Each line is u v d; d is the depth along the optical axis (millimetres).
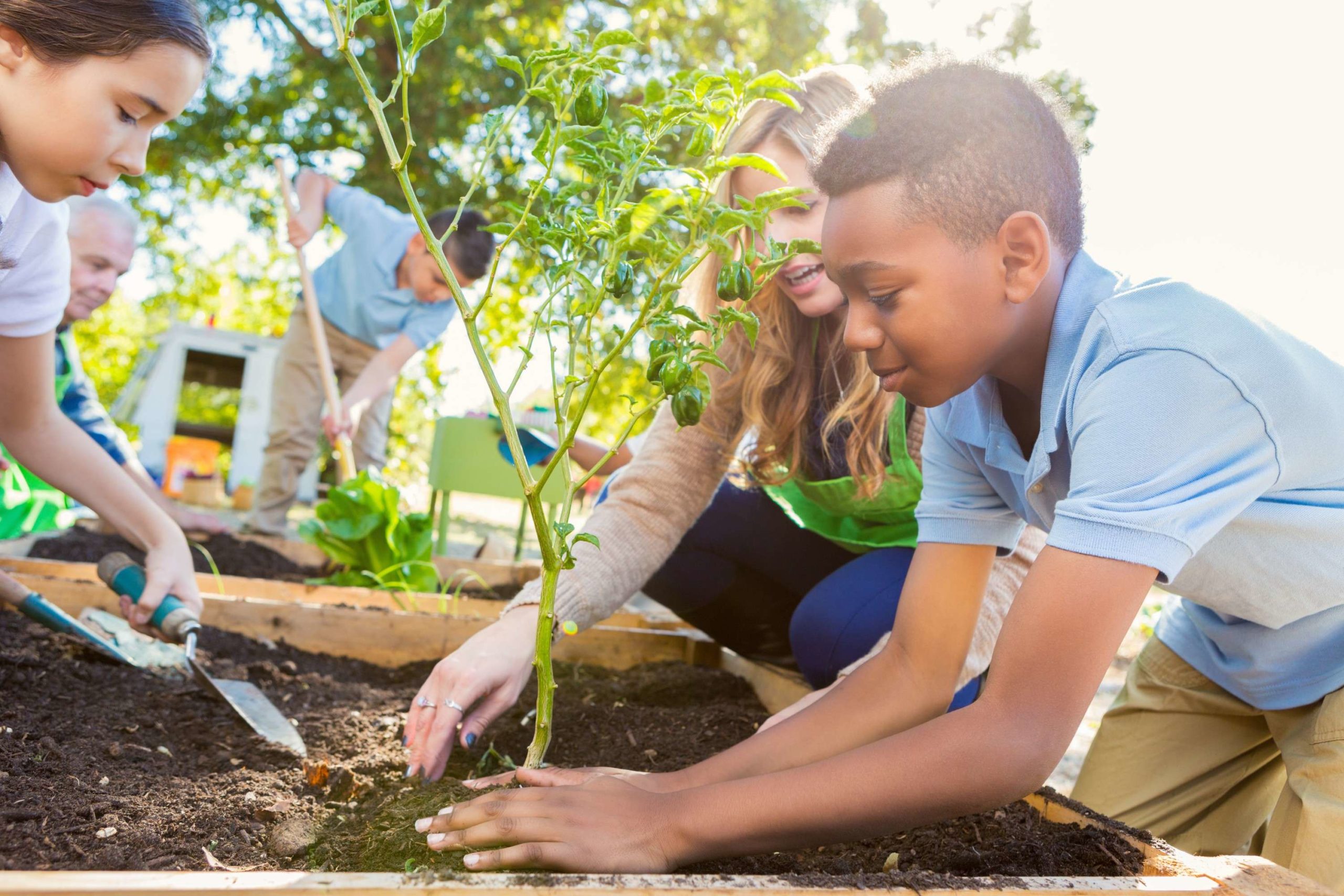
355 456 4418
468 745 1505
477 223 4051
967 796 1026
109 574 1873
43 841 1089
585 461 3250
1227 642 1654
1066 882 965
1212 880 1005
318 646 2334
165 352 7926
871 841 1257
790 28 8609
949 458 1465
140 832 1153
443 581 3373
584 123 1021
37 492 2850
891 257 1078
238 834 1229
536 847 979
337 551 3004
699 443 1852
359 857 1140
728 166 983
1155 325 1116
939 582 1408
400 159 1058
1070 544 1051
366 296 4098
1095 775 1964
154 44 1270
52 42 1225
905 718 1353
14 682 1668
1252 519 1297
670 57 8875
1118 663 3861
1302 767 1460
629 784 1083
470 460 3664
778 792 1035
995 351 1159
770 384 1831
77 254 2898
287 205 3662
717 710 1999
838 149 1113
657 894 882
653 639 2498
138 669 1918
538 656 1211
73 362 3113
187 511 3607
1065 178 1176
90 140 1284
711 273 1843
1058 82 8016
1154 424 1062
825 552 2283
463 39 8125
